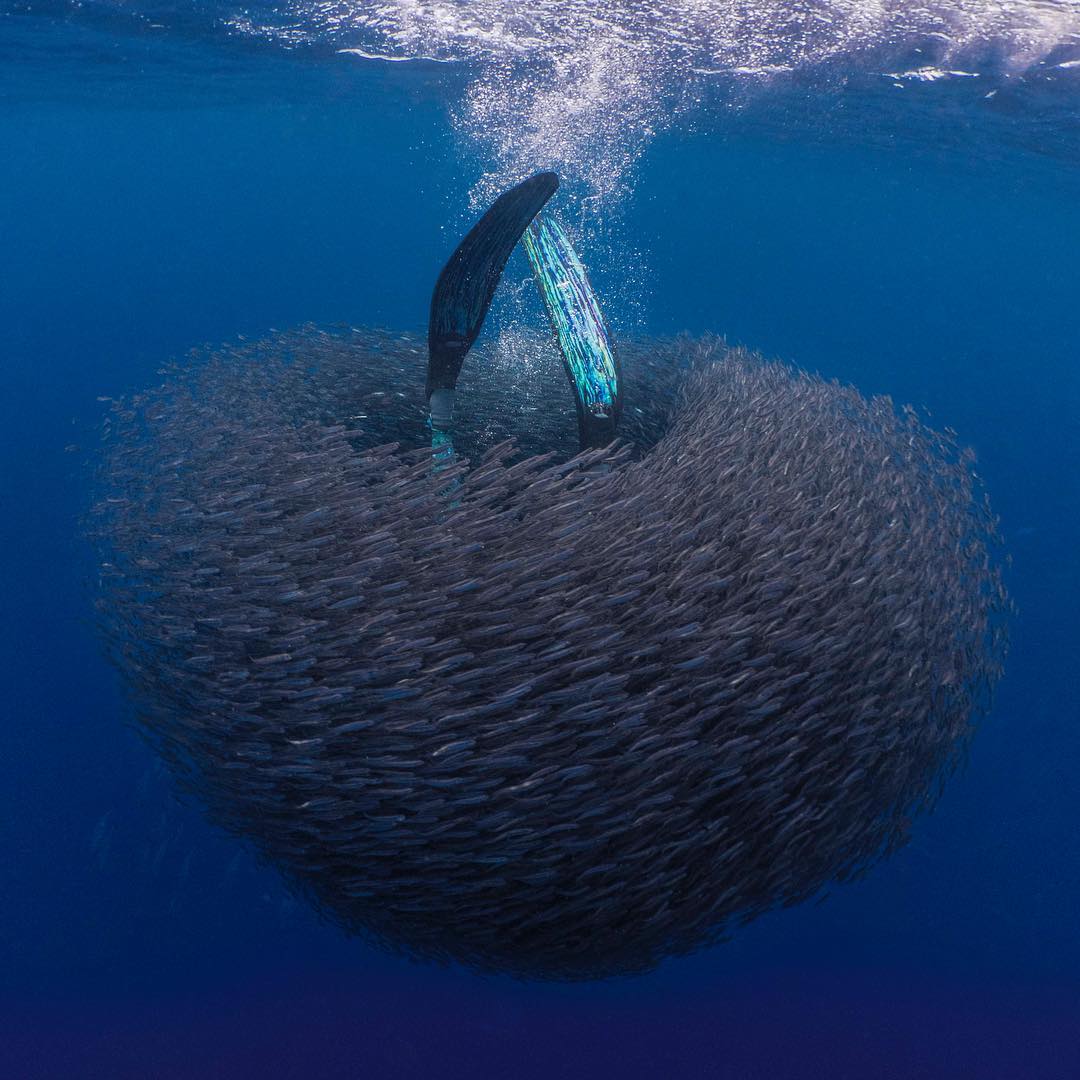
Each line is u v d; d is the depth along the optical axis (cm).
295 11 636
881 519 240
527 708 184
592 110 861
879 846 230
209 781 220
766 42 587
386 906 203
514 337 441
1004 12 505
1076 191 1265
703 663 187
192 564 225
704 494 235
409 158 2502
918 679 212
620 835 185
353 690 183
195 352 357
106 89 1138
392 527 217
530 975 247
